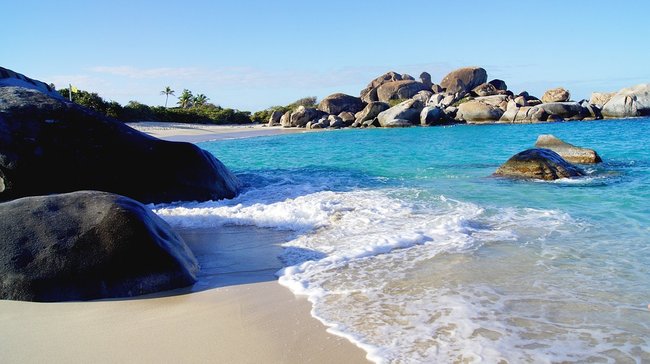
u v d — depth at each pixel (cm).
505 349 378
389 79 6588
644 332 404
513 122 4697
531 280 525
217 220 878
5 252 516
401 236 701
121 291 512
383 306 466
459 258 605
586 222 779
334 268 588
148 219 580
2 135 950
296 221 844
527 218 812
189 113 5391
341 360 367
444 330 411
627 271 551
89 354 385
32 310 473
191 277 559
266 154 2280
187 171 1069
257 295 512
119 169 1028
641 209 864
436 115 4741
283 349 387
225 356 378
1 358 381
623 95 4769
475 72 6056
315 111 5181
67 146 1001
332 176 1406
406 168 1557
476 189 1109
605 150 1959
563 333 404
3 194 938
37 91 1078
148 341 406
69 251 520
